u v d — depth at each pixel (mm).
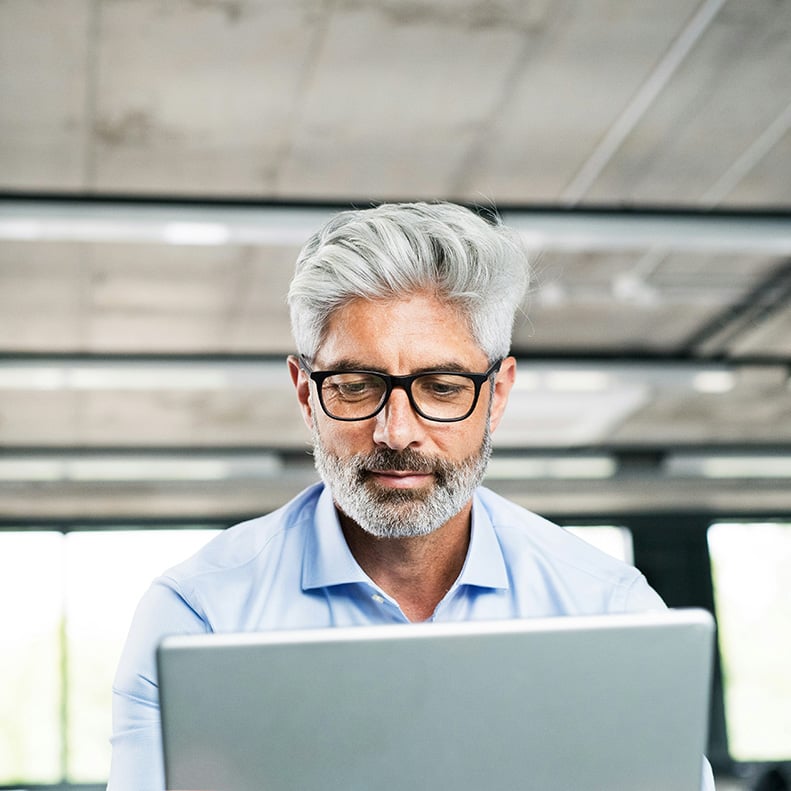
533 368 7734
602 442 10891
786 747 12984
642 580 1667
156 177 5602
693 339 8102
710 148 5574
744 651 13148
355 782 1164
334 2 4402
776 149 5609
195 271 6730
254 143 5336
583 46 4746
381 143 5375
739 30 4688
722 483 12094
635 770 1188
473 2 4445
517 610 1622
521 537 1684
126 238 4781
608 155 5566
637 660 1184
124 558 12570
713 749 12938
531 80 4953
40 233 4699
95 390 9016
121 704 1497
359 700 1164
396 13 4480
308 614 1586
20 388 8883
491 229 1521
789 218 5070
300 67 4797
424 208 1523
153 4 4387
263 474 10805
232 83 4895
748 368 8000
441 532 1577
